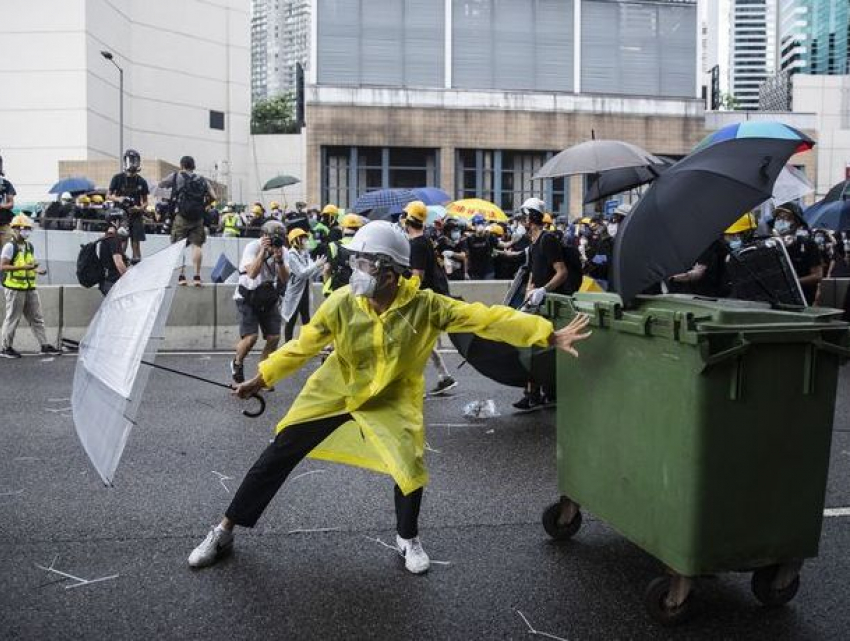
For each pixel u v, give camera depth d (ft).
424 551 15.37
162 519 17.24
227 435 24.20
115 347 12.98
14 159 144.66
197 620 12.89
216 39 171.12
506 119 120.26
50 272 61.16
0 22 144.05
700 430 11.97
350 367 14.19
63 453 22.22
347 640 12.33
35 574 14.52
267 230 29.76
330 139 117.08
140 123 162.20
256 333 30.55
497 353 25.46
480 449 22.93
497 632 12.59
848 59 545.85
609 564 15.05
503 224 67.00
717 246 27.66
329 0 116.78
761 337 11.84
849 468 21.24
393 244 13.53
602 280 46.85
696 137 124.88
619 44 123.24
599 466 14.21
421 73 119.24
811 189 28.68
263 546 15.79
